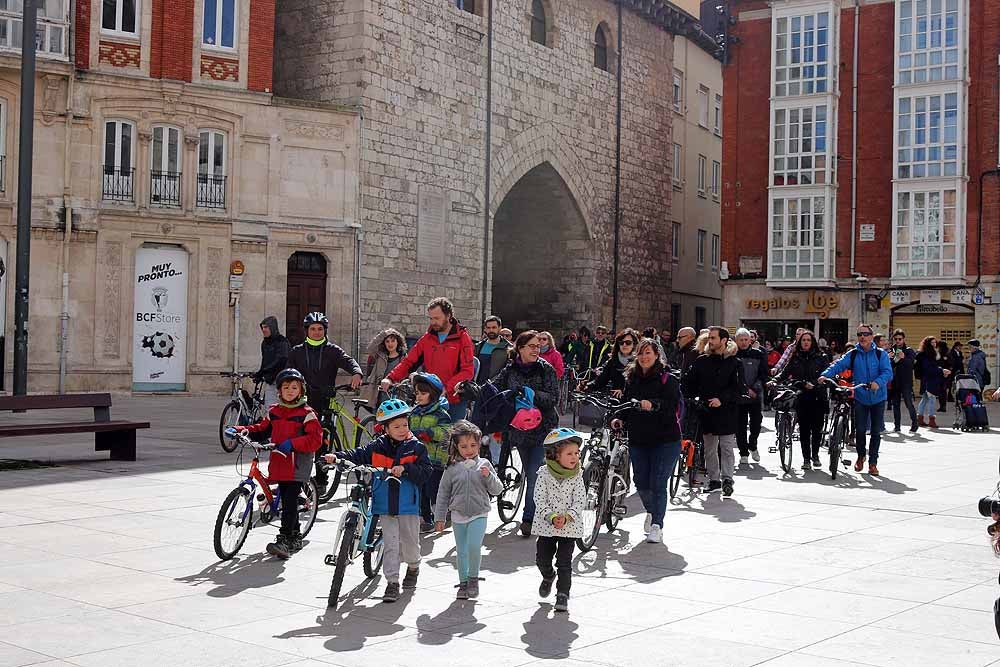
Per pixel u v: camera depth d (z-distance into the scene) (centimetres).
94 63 2941
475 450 822
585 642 694
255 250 3142
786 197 4216
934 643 699
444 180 3656
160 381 3019
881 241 4106
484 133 3825
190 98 3052
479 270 3816
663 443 1066
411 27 3519
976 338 3944
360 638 695
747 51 4366
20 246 2358
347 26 3378
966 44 3947
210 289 3077
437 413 1027
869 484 1519
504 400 1102
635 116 4666
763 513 1248
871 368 1625
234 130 3122
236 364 3098
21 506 1166
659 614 770
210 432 2028
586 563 955
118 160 2975
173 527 1059
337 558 779
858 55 4150
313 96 3434
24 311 2361
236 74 3139
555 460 784
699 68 5328
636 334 1283
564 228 4403
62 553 935
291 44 3475
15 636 683
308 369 1277
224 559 920
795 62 4216
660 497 1063
